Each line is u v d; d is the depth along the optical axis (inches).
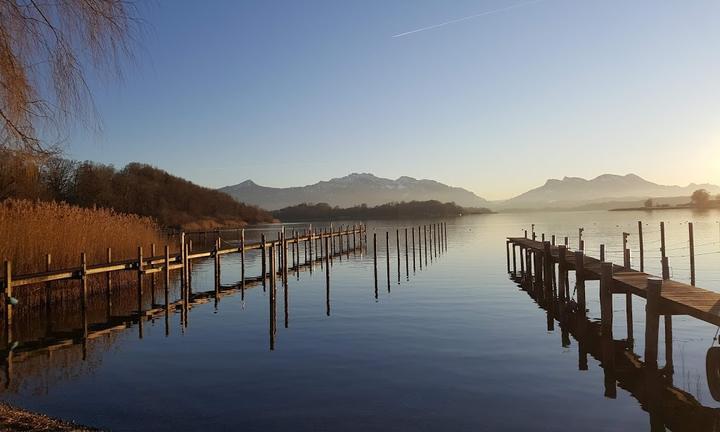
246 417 350.6
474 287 981.8
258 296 928.9
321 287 1021.2
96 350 544.1
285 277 708.0
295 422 341.1
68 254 782.5
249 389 408.8
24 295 722.8
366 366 466.3
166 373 457.4
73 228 835.4
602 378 430.0
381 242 2632.9
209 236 2893.7
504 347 529.0
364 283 1067.9
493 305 782.5
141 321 690.8
